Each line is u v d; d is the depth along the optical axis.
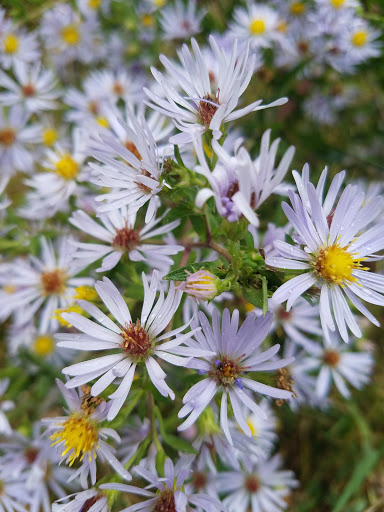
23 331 0.16
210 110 0.09
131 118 0.09
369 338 0.19
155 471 0.10
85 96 0.18
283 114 0.20
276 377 0.09
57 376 0.14
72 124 0.19
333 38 0.18
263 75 0.19
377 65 0.19
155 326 0.09
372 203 0.09
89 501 0.09
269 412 0.15
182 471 0.08
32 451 0.14
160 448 0.09
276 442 0.18
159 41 0.20
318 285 0.09
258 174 0.08
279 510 0.15
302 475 0.18
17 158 0.17
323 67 0.20
